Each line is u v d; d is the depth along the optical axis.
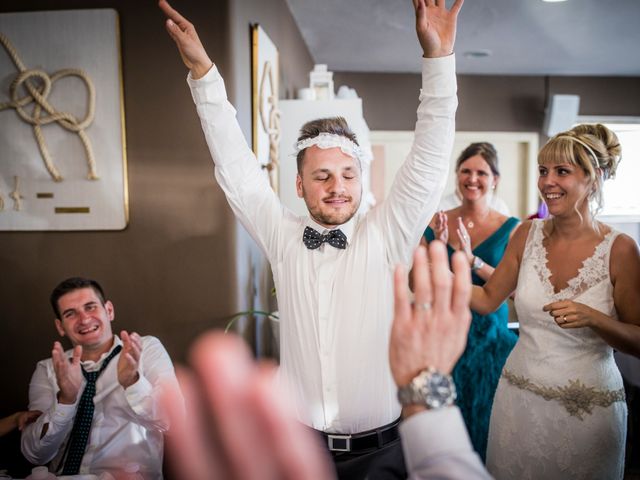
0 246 2.32
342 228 1.37
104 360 1.75
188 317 2.26
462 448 0.53
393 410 1.30
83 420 1.65
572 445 1.36
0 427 1.71
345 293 1.30
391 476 1.27
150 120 2.24
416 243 1.36
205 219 2.24
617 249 1.37
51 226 2.29
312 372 1.29
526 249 1.51
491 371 2.19
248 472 0.25
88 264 2.29
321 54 4.80
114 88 2.23
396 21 3.82
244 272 2.36
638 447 2.43
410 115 5.55
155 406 1.50
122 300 2.29
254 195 1.42
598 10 3.60
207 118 1.34
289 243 1.39
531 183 5.67
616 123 5.62
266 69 2.62
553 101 5.38
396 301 0.56
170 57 2.22
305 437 0.27
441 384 0.54
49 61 2.24
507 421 1.48
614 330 1.25
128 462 1.65
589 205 1.41
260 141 2.48
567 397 1.37
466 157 2.46
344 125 1.37
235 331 2.24
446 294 0.56
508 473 1.47
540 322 1.43
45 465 1.62
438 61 1.15
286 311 1.35
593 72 5.48
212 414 0.26
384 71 5.50
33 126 2.26
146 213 2.26
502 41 4.34
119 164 2.25
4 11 2.25
